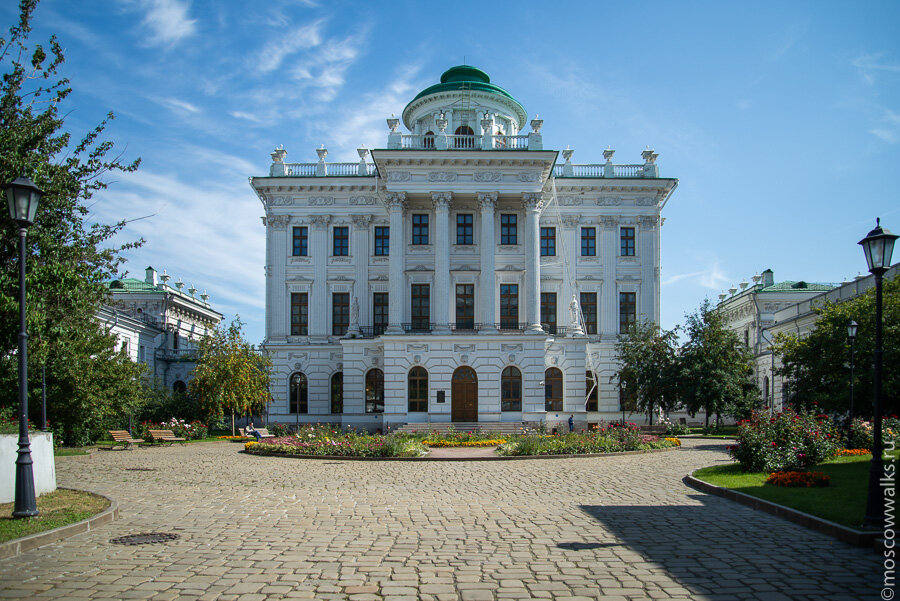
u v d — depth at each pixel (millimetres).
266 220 52156
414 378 44656
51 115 17453
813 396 30656
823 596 8523
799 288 69562
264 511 14469
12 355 22047
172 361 67625
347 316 51281
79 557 10367
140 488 18297
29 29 17391
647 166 52625
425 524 12969
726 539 11672
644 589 8773
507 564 9945
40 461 16188
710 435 44094
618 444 29797
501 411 44375
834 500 14500
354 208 51812
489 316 46188
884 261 12852
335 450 28422
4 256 16516
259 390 45969
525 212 47438
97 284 18156
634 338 46719
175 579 9172
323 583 8992
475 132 54312
